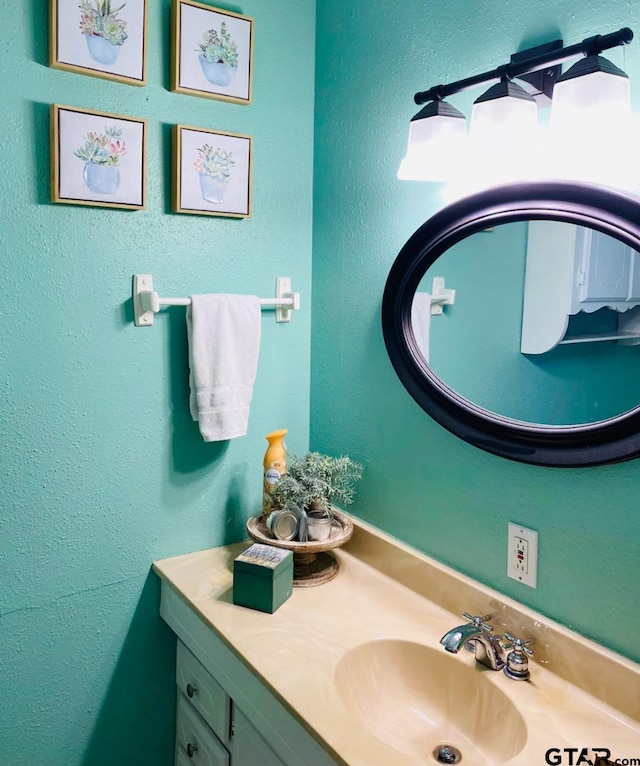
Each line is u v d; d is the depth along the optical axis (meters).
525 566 1.31
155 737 1.78
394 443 1.62
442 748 1.24
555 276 1.16
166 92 1.57
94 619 1.62
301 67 1.78
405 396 1.58
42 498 1.51
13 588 1.50
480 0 1.31
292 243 1.83
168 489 1.69
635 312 1.04
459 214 1.34
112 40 1.46
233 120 1.68
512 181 1.22
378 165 1.61
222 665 1.40
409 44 1.49
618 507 1.14
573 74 1.03
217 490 1.77
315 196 1.84
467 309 1.34
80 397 1.53
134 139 1.51
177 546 1.73
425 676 1.34
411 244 1.45
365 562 1.70
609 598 1.17
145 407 1.63
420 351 1.47
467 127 1.35
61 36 1.39
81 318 1.51
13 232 1.41
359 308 1.71
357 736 1.06
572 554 1.22
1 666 1.51
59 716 1.61
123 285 1.56
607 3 1.09
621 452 1.10
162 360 1.64
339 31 1.70
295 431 1.91
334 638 1.35
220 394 1.64
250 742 1.36
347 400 1.77
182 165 1.58
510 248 1.24
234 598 1.48
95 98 1.47
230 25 1.62
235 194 1.68
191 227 1.65
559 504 1.24
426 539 1.55
